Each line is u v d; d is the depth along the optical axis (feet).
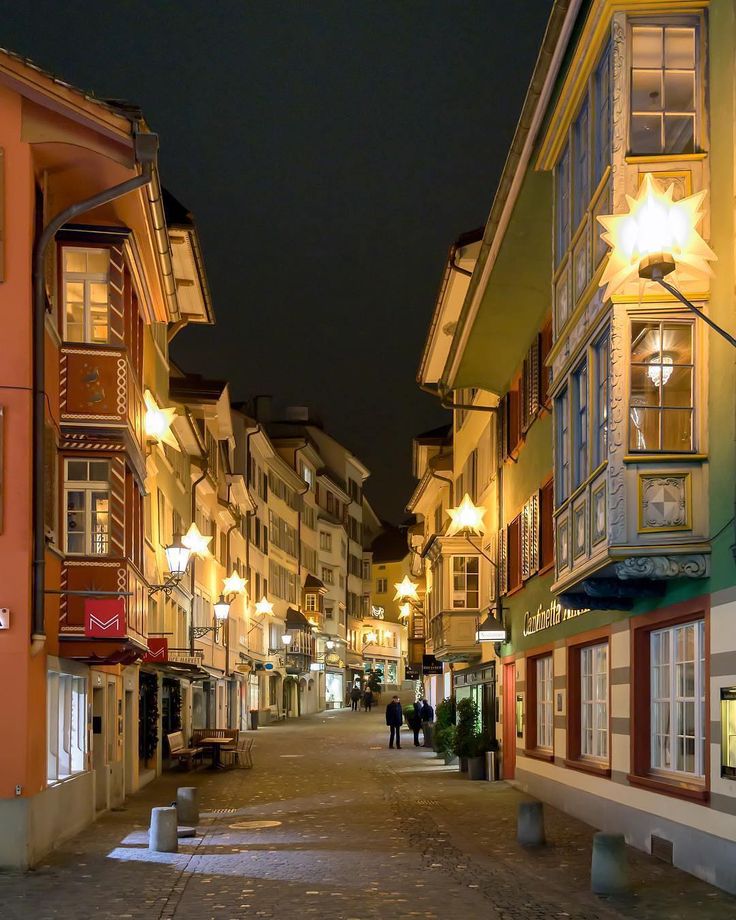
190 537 64.95
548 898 35.70
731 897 35.06
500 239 58.59
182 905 35.09
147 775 80.94
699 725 40.09
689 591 40.16
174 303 63.16
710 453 38.37
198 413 121.29
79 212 45.60
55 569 48.44
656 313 39.40
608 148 41.42
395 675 334.03
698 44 40.19
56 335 49.32
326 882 39.14
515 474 78.59
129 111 48.52
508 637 80.89
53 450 48.37
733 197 37.11
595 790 53.01
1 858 41.91
